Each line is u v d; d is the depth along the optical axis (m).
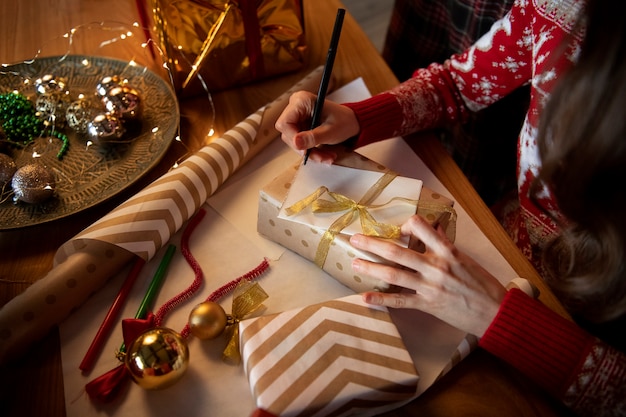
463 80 0.89
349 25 1.04
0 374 0.62
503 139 1.10
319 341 0.62
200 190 0.74
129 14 1.03
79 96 0.83
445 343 0.66
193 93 0.90
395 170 0.82
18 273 0.69
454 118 0.91
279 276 0.71
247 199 0.79
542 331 0.64
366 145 0.85
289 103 0.80
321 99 0.73
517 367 0.64
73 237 0.70
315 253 0.71
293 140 0.74
